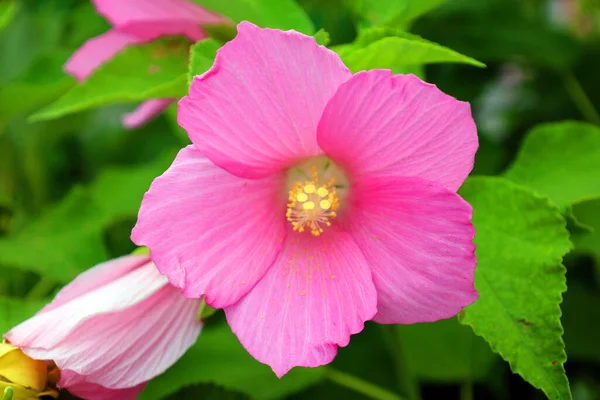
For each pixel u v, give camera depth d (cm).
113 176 70
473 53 69
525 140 58
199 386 57
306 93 47
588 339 65
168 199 47
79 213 67
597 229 58
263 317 48
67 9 74
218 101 46
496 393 68
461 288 47
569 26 79
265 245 49
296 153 49
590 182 56
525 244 51
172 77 56
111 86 56
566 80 71
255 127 47
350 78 46
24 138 73
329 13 68
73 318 49
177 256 47
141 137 79
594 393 71
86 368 49
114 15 57
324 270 49
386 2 56
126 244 71
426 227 47
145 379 50
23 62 73
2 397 49
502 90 76
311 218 50
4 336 49
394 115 46
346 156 48
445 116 46
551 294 49
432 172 47
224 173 48
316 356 47
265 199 50
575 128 58
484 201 52
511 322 50
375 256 48
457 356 63
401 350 59
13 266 67
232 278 48
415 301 48
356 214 49
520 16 71
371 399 65
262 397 59
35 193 74
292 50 46
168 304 50
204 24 56
